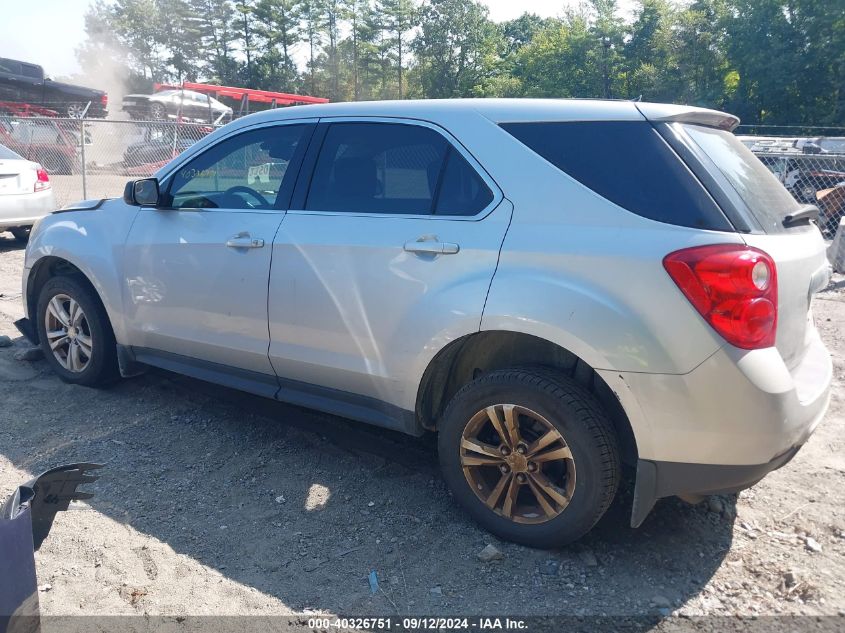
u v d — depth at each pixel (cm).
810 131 5062
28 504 207
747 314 262
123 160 1733
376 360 342
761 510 351
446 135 337
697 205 277
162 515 339
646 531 331
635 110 303
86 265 457
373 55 7306
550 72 6769
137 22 7675
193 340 415
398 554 312
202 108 2847
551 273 291
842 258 991
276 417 449
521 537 312
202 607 276
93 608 273
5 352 551
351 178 363
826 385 300
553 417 293
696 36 5628
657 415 274
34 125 1664
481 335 321
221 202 409
